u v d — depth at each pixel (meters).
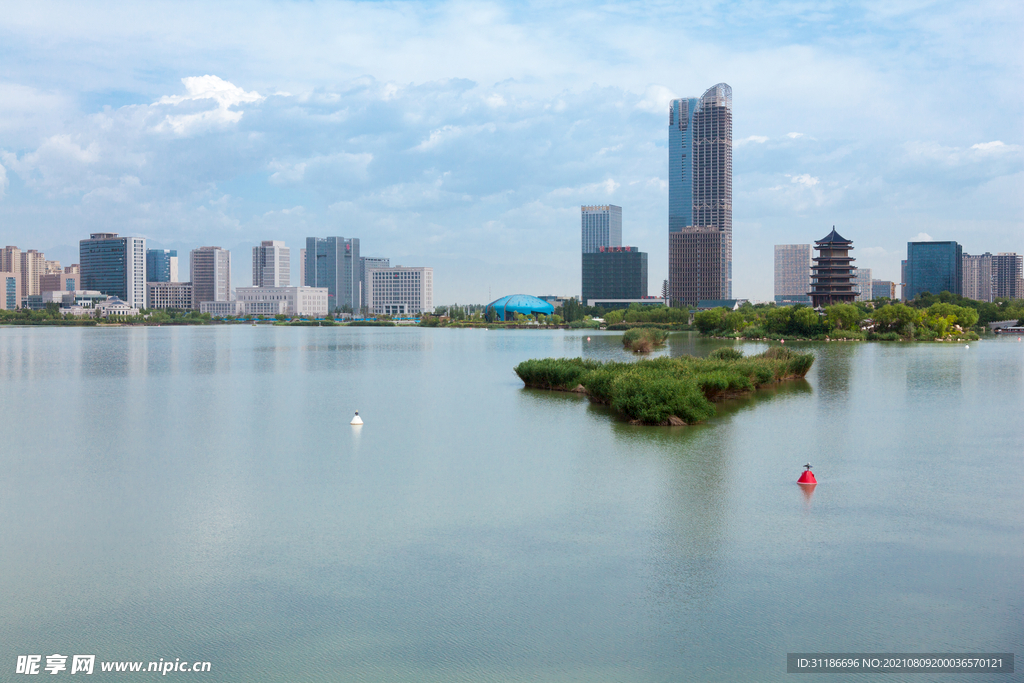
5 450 49.88
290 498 37.16
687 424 59.59
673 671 20.39
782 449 48.84
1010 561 28.14
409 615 23.73
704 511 34.44
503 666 20.67
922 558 28.45
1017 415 63.97
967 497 36.88
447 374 109.50
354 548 29.70
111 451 49.56
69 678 20.20
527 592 25.39
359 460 46.22
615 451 48.50
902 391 82.75
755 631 22.67
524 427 58.78
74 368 120.19
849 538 30.69
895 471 42.53
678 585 25.94
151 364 129.12
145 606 24.50
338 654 21.36
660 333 167.88
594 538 30.73
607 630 22.70
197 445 51.69
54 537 31.28
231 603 24.67
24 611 24.17
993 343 190.75
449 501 36.38
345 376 106.19
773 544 29.98
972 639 22.16
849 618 23.50
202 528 32.38
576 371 85.12
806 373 101.81
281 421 62.78
